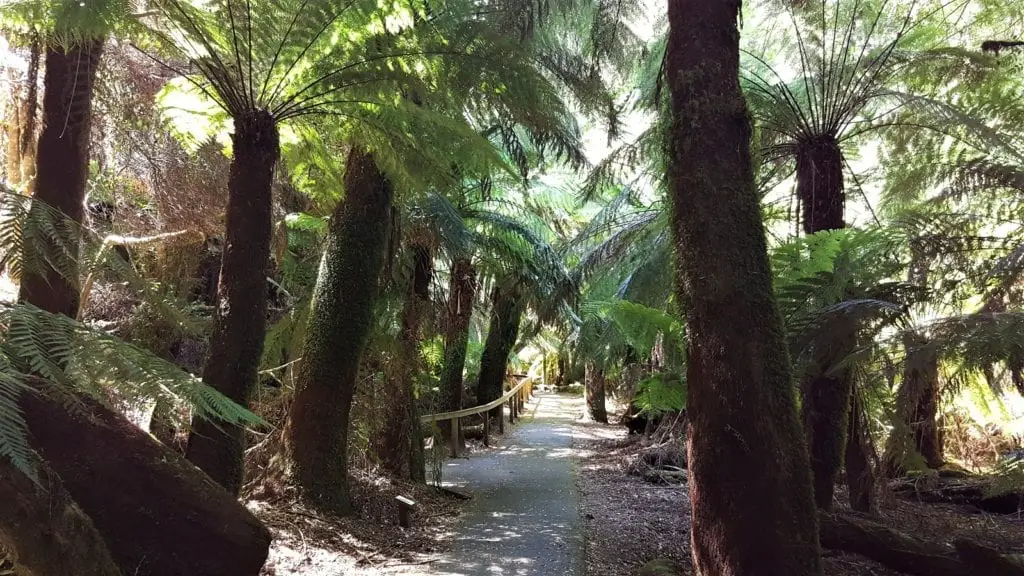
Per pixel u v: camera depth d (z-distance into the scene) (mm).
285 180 6305
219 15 2922
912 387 3783
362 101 3215
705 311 2355
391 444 5590
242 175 2832
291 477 4516
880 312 3301
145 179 5574
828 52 4984
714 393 2309
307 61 3264
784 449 2262
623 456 7801
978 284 4152
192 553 1947
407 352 5758
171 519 1925
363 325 4770
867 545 3420
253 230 2822
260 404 5250
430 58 3340
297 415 4625
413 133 3629
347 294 4703
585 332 9281
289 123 3779
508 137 7098
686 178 2463
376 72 3156
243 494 4543
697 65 2494
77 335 1505
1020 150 4387
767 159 4602
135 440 1952
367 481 5129
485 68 3391
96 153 4965
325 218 5867
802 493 2268
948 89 5039
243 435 2840
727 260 2361
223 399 1771
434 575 3641
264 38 2994
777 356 2348
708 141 2449
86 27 2475
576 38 6281
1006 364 3344
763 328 2336
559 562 3895
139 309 4566
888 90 4508
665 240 7438
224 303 2791
